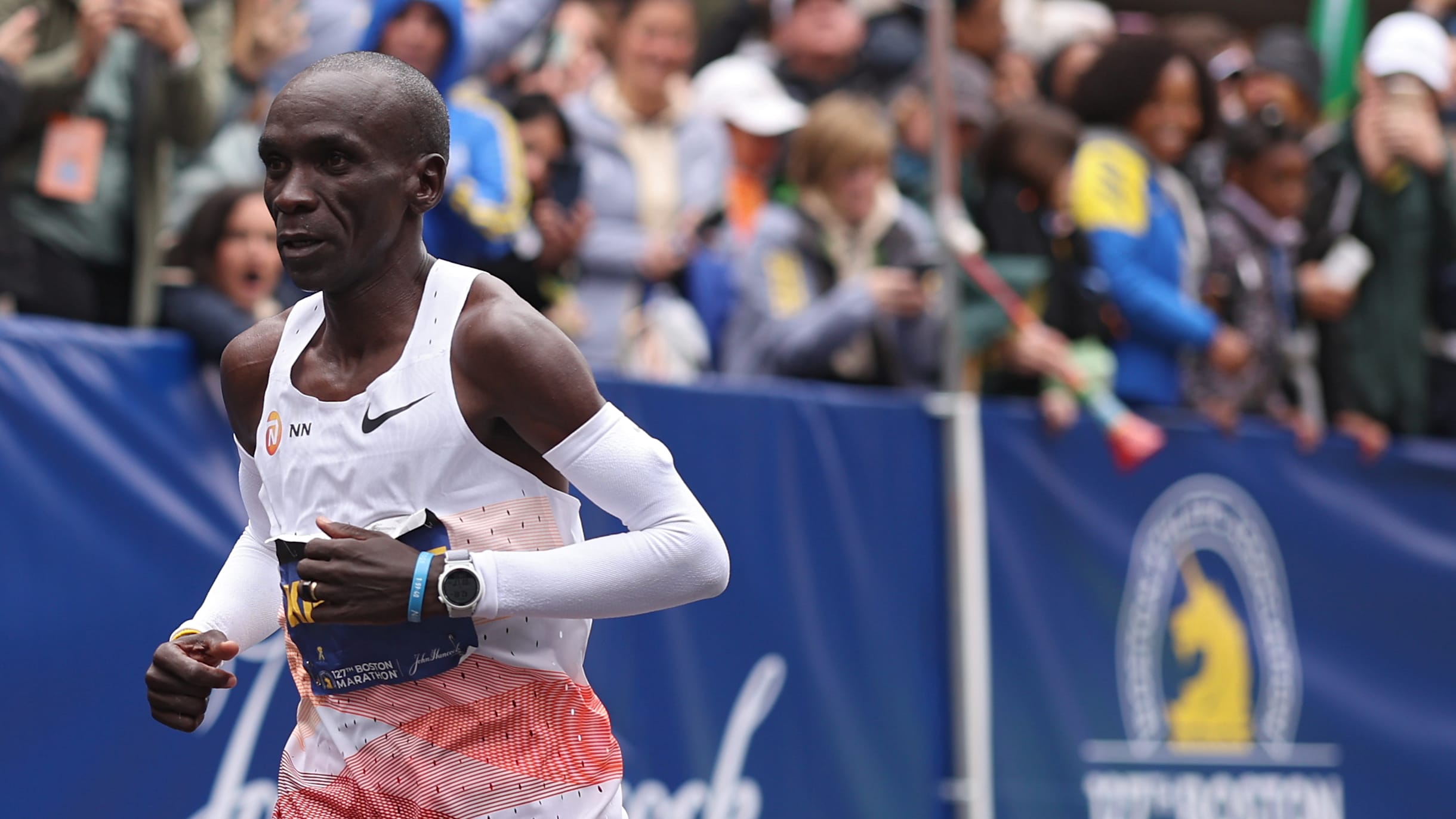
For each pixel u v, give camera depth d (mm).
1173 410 17281
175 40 12422
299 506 6859
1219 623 17281
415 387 6664
